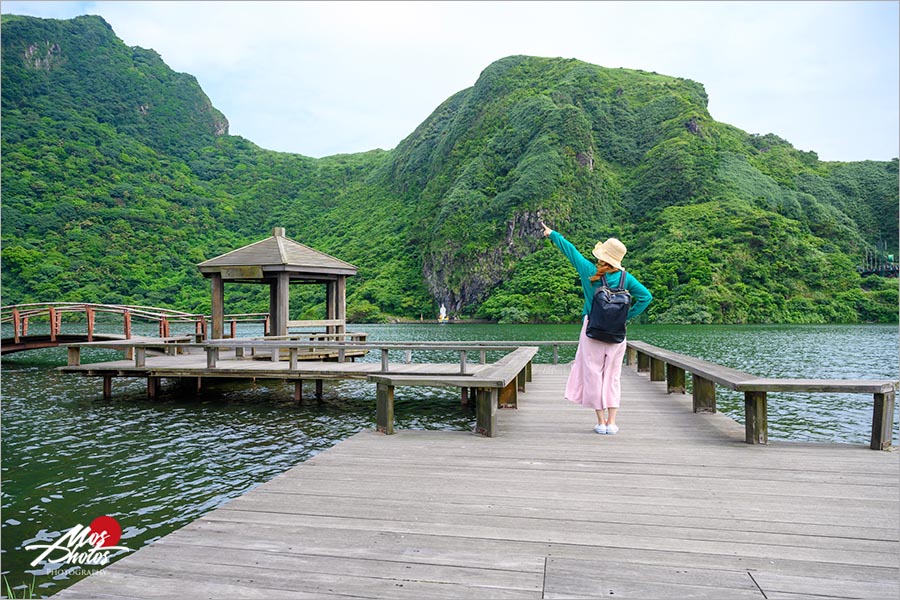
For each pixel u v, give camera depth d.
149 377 13.53
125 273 85.44
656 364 10.61
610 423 6.03
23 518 6.25
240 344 12.55
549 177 117.50
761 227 100.19
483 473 4.58
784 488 4.17
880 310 87.31
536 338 50.59
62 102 132.50
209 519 3.59
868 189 137.62
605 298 5.54
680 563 2.94
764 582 2.73
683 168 118.81
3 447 9.24
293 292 100.88
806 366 26.69
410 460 4.98
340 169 169.38
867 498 3.95
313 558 3.01
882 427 5.28
